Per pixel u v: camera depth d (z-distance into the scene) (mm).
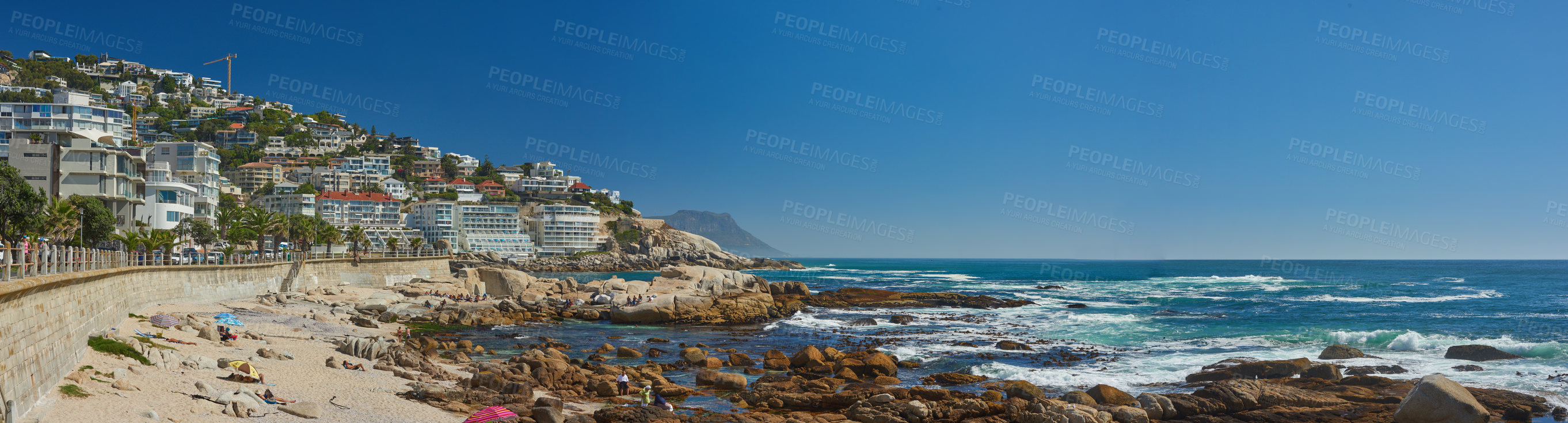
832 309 74500
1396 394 28000
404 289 78375
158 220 85938
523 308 68312
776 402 29141
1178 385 32688
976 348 45688
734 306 63781
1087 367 37969
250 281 63438
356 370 32375
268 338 40406
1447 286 98438
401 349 38156
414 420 23984
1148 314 65188
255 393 23922
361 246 106188
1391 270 174750
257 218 78688
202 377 25719
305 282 74500
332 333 48312
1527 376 31797
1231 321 57625
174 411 20453
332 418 23047
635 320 62031
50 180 73375
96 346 25328
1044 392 30875
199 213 103562
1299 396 27562
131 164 81250
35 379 18953
